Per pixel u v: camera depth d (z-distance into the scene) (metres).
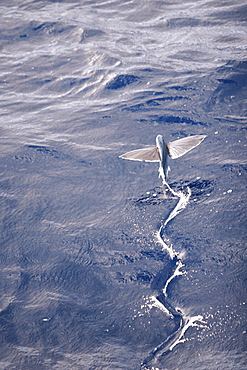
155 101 33.75
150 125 31.12
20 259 22.00
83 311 19.16
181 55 39.97
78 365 16.97
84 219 24.03
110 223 23.56
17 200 25.70
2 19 48.88
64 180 26.97
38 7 51.56
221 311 18.39
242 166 26.30
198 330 17.75
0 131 32.12
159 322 18.31
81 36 44.72
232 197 24.22
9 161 28.92
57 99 35.84
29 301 19.81
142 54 40.75
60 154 29.23
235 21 44.44
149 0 50.78
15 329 18.55
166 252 21.55
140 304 19.19
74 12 49.75
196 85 35.09
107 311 19.06
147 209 24.14
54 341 17.98
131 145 29.31
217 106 32.28
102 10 50.16
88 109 33.94
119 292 19.86
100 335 18.08
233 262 20.53
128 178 26.59
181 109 32.44
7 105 35.38
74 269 21.22
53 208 24.97
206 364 16.45
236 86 34.41
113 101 34.62
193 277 20.12
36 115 33.88
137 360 16.95
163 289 19.75
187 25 45.09
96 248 22.20
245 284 19.41
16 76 39.19
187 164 27.09
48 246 22.59
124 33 44.78
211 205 23.88
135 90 35.62
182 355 16.92
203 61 38.56
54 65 40.41
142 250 21.81
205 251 21.30
